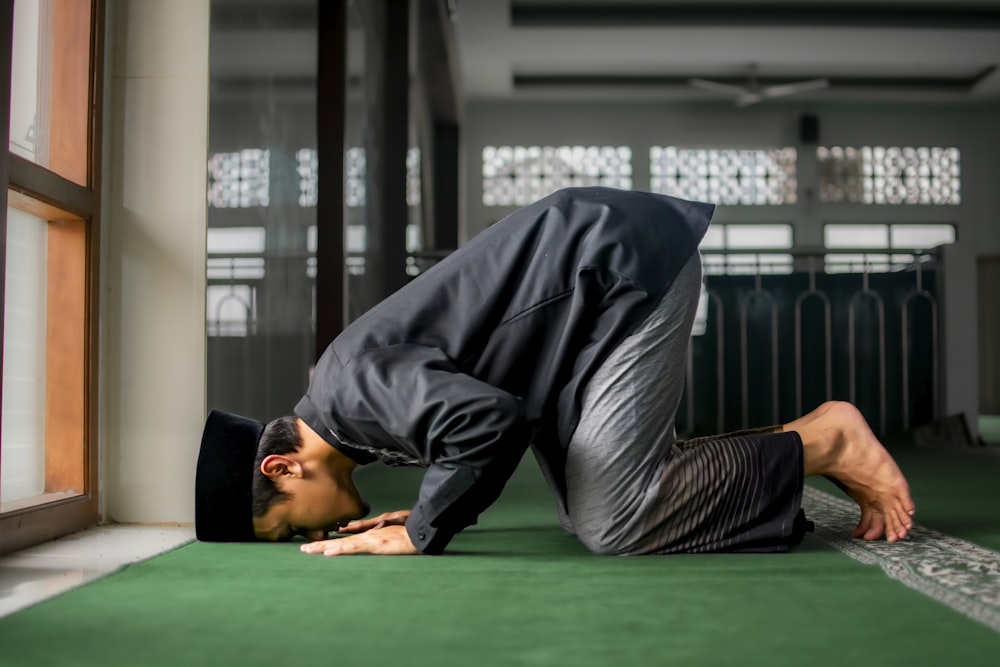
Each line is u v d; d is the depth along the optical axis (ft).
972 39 35.01
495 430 5.66
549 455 6.47
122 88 8.25
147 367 8.17
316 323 13.67
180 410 8.12
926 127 42.24
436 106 33.63
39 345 7.82
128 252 8.21
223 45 8.82
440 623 4.52
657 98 41.96
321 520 6.65
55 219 7.81
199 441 8.09
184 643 4.20
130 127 8.25
